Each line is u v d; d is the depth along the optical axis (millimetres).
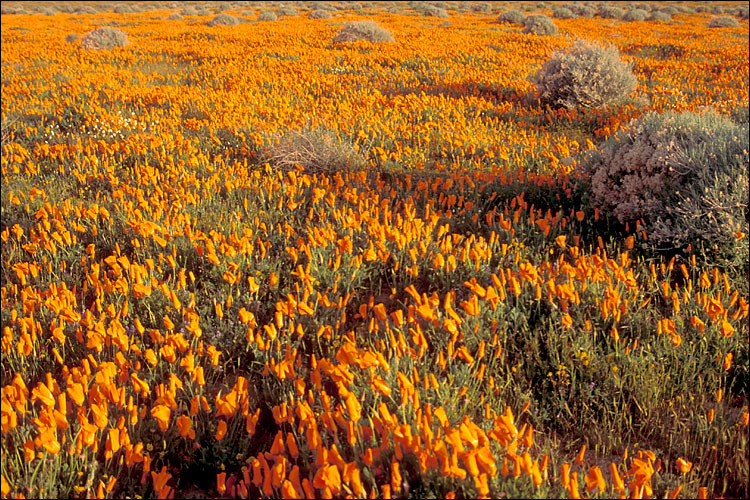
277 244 5012
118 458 2693
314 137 7098
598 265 3699
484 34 22328
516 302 3854
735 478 2562
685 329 3480
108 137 8336
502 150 6652
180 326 3666
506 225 4656
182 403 3031
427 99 9891
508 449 2178
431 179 6477
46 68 15227
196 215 5367
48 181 6555
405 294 4160
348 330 3809
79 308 4102
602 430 2902
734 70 13477
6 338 3174
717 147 4840
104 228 5324
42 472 2434
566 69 10008
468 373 3090
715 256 4184
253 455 2783
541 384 3250
